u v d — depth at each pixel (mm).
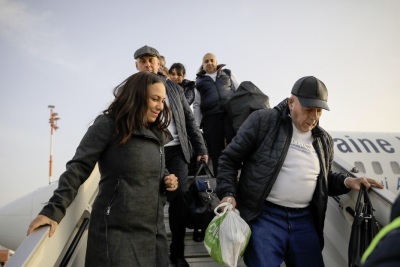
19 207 5805
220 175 2553
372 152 8617
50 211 1843
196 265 3367
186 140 3455
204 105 4941
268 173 2426
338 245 2941
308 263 2459
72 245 2490
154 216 2072
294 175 2455
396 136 9453
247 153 2543
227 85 4984
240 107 4395
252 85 4652
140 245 1979
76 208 2402
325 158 2604
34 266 1694
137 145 2049
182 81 4984
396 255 686
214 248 2287
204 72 5176
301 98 2359
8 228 5590
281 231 2467
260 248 2383
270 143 2461
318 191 2520
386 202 2420
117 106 2113
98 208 1995
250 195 2465
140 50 3455
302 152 2500
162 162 2199
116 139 2043
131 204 1964
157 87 2113
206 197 3221
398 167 8414
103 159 2061
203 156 3553
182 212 3271
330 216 3086
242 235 2240
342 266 2900
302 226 2520
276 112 2562
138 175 2014
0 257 4895
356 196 2689
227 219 2279
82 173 1976
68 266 2330
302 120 2418
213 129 4797
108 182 2014
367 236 2373
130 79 2154
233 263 2219
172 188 2170
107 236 1928
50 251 1903
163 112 2262
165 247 2119
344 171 2887
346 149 8641
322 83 2410
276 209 2512
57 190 1914
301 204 2531
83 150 1994
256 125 2518
